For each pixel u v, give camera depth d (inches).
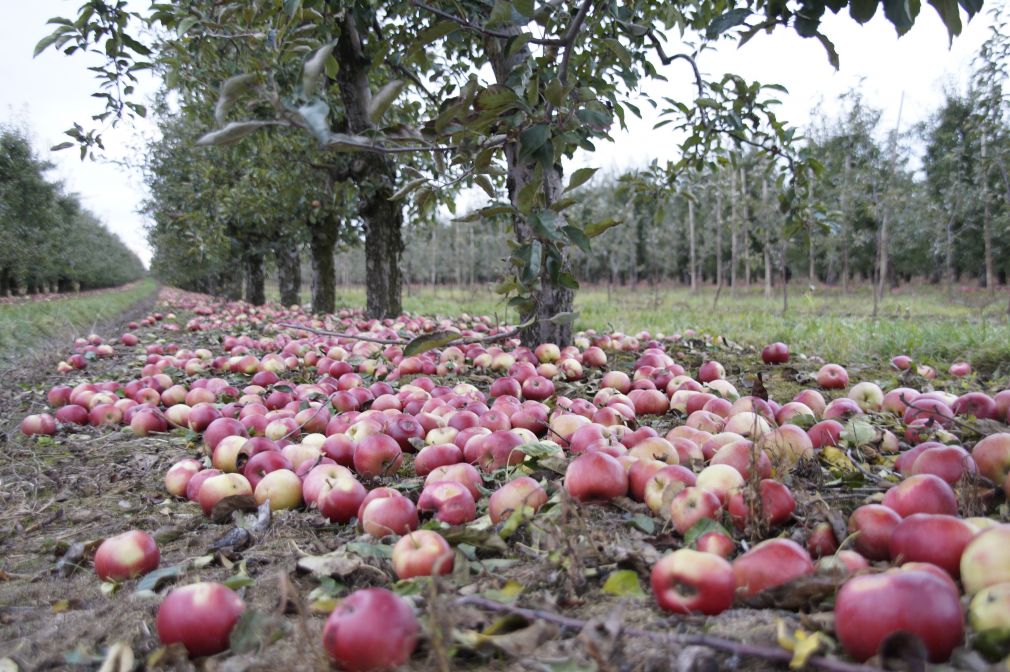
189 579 88.8
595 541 83.3
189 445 168.7
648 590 74.6
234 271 1263.5
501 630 63.6
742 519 85.4
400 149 102.9
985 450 92.6
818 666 52.8
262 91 75.3
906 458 102.5
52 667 67.4
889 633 51.5
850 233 834.8
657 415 174.1
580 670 56.1
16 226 917.8
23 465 155.4
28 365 360.8
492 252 1614.2
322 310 593.6
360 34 281.4
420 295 1396.4
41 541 110.0
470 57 283.1
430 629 56.9
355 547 85.7
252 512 114.6
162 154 787.4
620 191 248.8
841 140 748.6
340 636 56.9
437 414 158.7
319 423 159.2
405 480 121.6
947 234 851.4
